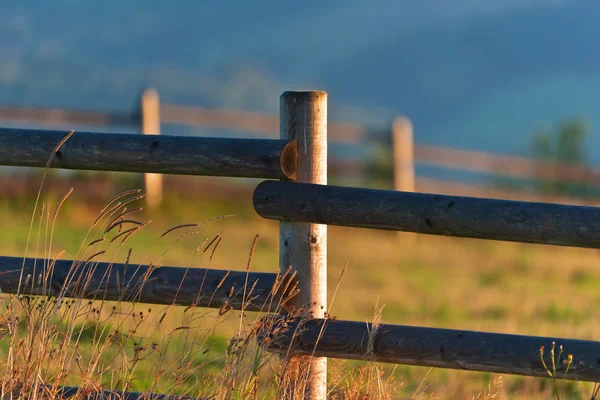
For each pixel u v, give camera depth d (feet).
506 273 135.74
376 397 47.88
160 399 43.62
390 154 180.75
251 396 43.91
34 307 43.98
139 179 164.55
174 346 59.31
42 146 46.70
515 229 41.19
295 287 45.52
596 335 80.23
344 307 101.04
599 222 39.88
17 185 160.97
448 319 95.86
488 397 55.93
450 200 42.45
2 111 178.29
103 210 44.93
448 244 159.63
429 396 57.98
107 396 43.98
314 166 45.47
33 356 43.19
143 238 139.23
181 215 160.56
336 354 44.78
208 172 45.11
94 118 176.96
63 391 43.11
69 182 163.32
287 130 45.50
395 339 43.83
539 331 83.30
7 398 40.83
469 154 201.36
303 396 44.83
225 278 45.39
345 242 153.79
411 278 125.29
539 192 211.00
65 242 126.93
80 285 46.14
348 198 43.91
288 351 43.88
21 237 128.77
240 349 43.21
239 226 156.97
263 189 45.39
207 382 46.34
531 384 63.98
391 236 161.79
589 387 62.90
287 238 45.98
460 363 42.75
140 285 45.88
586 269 140.46
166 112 182.91
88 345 56.24
